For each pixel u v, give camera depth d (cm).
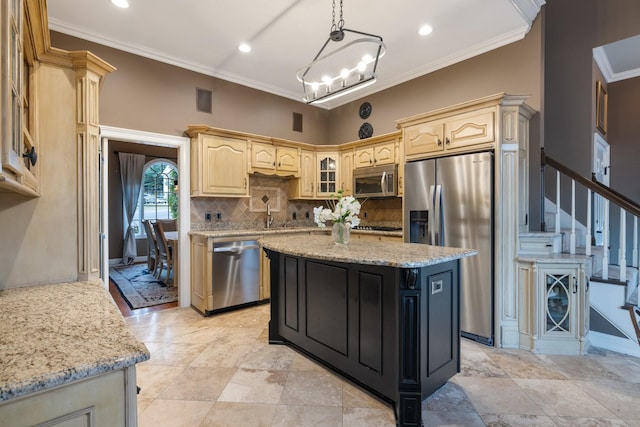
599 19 371
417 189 336
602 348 280
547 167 397
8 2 71
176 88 390
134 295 449
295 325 273
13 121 85
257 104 465
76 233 175
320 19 310
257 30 329
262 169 437
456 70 385
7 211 158
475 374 236
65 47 319
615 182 479
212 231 405
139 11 296
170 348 281
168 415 189
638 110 461
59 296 140
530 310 277
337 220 264
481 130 293
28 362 74
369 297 209
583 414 189
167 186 802
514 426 179
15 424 67
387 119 466
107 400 77
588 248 293
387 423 183
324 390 216
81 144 176
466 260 300
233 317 361
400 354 185
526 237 292
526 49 328
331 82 283
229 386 220
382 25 320
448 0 284
